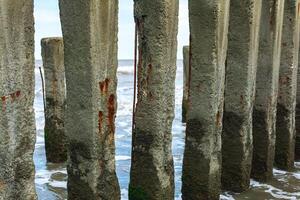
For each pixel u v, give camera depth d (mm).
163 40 6707
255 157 8492
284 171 9023
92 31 6281
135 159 6969
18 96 5770
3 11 5562
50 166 9172
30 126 5902
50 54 8977
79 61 6379
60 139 9250
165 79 6805
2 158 5746
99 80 6418
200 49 7207
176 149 10352
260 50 8391
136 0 6754
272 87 8422
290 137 9039
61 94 9156
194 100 7305
